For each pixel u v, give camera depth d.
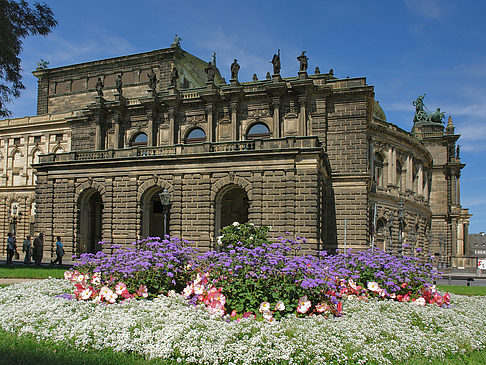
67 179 51.25
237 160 43.31
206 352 11.43
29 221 73.38
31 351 11.32
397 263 19.58
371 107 56.34
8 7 36.09
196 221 44.22
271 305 14.85
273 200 41.62
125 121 59.81
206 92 54.56
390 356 12.24
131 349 11.88
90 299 16.58
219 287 15.77
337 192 52.84
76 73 71.56
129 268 16.73
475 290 30.91
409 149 73.00
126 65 67.44
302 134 51.62
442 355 12.83
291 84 51.78
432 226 96.62
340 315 15.34
